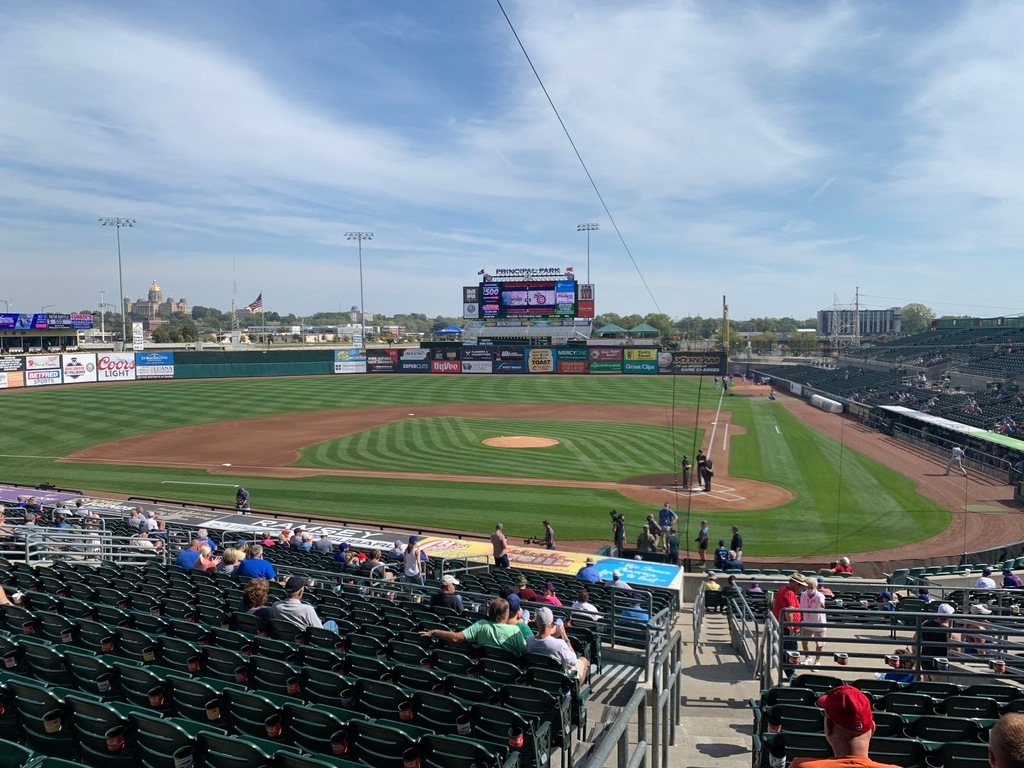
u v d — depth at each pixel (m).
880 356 95.19
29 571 13.61
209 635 9.13
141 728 5.62
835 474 37.72
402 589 15.25
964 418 49.88
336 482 35.72
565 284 94.88
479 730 6.53
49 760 4.66
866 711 3.68
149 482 36.03
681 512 30.59
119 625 10.09
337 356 96.44
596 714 9.16
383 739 5.86
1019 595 15.30
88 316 105.00
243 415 58.72
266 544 21.28
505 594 12.68
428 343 97.38
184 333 163.62
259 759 5.12
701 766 8.37
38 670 7.87
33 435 49.00
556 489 34.31
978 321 98.75
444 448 44.19
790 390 77.88
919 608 13.52
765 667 11.09
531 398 69.94
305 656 8.38
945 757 6.07
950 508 31.23
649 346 93.38
